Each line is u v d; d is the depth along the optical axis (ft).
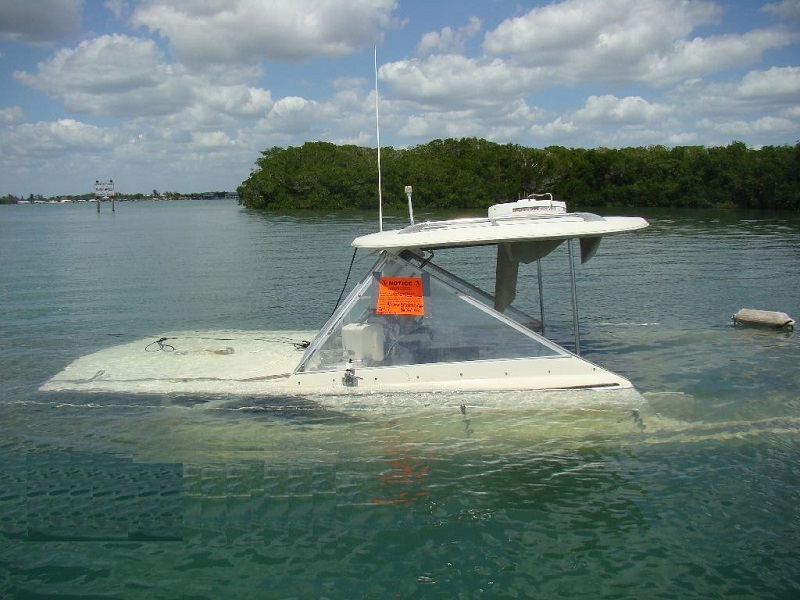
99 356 20.88
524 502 13.88
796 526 12.90
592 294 37.11
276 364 19.31
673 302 34.96
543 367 17.19
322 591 11.44
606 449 15.58
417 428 16.14
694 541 12.57
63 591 11.50
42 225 129.90
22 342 27.99
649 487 14.26
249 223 123.54
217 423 16.61
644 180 150.61
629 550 12.34
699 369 19.85
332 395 17.08
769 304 34.58
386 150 177.47
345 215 149.79
